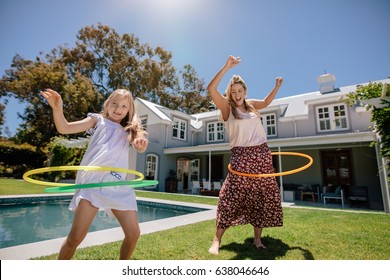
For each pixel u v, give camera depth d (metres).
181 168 17.91
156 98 32.09
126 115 2.12
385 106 5.46
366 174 11.70
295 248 2.86
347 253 2.66
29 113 24.95
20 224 6.35
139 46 32.16
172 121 17.34
